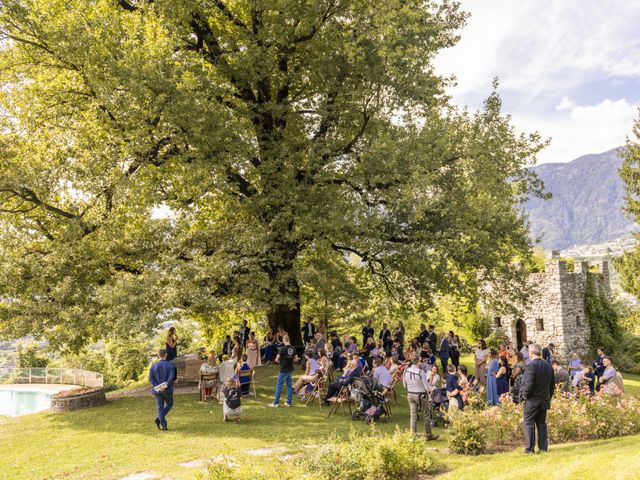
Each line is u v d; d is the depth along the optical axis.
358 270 24.95
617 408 11.54
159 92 17.23
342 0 19.61
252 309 18.42
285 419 14.02
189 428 13.09
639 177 41.69
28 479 9.91
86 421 14.41
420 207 18.44
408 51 18.97
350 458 8.73
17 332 15.58
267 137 21.66
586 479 6.85
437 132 20.28
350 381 14.29
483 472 8.12
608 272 44.00
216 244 19.53
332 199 19.34
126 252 18.47
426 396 12.09
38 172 17.53
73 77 18.69
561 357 38.81
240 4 20.94
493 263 21.75
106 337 15.59
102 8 18.12
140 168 17.58
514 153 22.06
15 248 17.84
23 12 17.42
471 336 39.25
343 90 20.81
